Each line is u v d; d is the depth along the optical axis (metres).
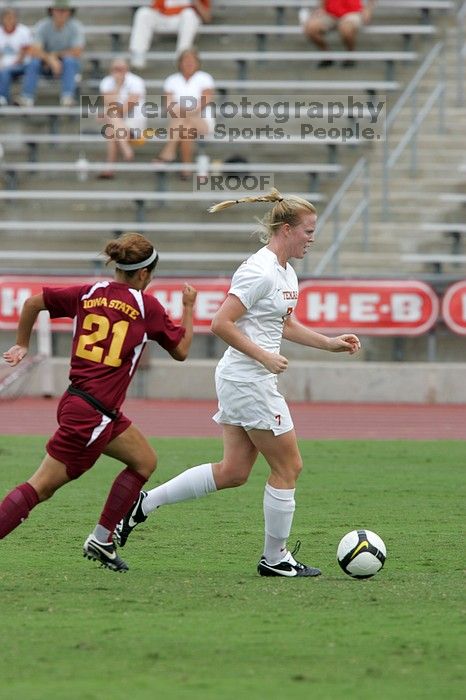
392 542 30.52
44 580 25.31
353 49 88.06
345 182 80.75
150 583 25.12
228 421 26.14
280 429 25.64
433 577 26.02
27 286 69.12
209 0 91.19
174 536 31.31
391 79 87.81
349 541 25.80
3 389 67.06
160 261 77.94
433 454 49.31
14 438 53.25
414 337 70.75
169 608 22.55
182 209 80.62
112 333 23.92
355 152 83.62
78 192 81.50
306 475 43.22
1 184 83.50
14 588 24.39
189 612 22.19
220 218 80.31
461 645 19.70
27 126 87.12
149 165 81.75
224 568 27.05
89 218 81.12
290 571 26.11
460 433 57.19
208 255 76.81
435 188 80.25
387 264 75.75
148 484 40.09
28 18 95.56
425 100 86.00
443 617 21.83
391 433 56.94
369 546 25.72
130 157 83.25
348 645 19.67
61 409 24.11
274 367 24.70
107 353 23.91
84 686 17.17
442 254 77.19
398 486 40.62
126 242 24.12
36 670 18.05
